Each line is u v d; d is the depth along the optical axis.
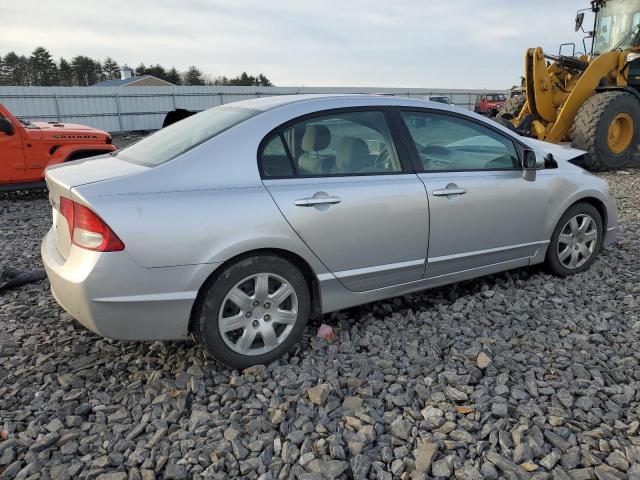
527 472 2.27
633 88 11.31
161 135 3.59
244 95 30.86
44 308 4.07
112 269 2.70
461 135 3.89
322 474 2.25
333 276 3.31
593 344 3.41
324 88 34.91
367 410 2.66
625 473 2.26
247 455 2.41
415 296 4.25
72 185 2.82
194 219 2.82
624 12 11.61
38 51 84.62
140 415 2.72
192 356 3.28
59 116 25.30
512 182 4.02
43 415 2.71
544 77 11.10
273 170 3.13
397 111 3.64
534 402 2.75
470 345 3.39
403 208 3.47
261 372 3.03
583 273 4.64
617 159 10.89
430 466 2.30
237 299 3.00
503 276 4.62
